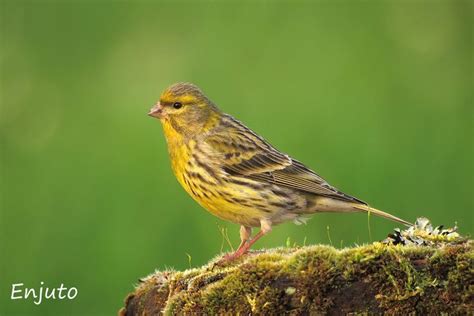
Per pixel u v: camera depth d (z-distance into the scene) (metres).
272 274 7.97
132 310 9.09
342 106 16.20
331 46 17.67
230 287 8.07
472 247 7.76
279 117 16.11
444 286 7.60
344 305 7.76
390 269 7.71
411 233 8.88
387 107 16.22
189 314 8.22
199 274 8.70
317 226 14.05
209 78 17.30
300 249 8.34
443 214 14.67
